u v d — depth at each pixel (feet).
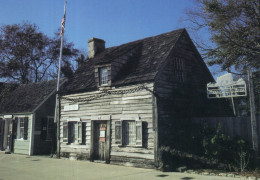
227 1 56.80
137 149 37.91
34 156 54.90
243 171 29.76
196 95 46.68
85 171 34.81
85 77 51.96
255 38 56.59
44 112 61.57
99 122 44.88
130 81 39.45
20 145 61.16
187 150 35.55
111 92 42.52
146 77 38.01
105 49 62.59
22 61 116.67
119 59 44.65
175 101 40.93
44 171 35.27
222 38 58.75
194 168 33.50
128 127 40.01
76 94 49.42
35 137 59.16
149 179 28.45
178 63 45.03
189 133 37.09
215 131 34.86
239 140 32.17
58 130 52.11
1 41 112.27
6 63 111.75
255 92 54.24
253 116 32.22
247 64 61.16
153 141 36.06
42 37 120.47
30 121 59.62
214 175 29.58
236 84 38.27
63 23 57.88
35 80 121.49
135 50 48.85
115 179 29.04
